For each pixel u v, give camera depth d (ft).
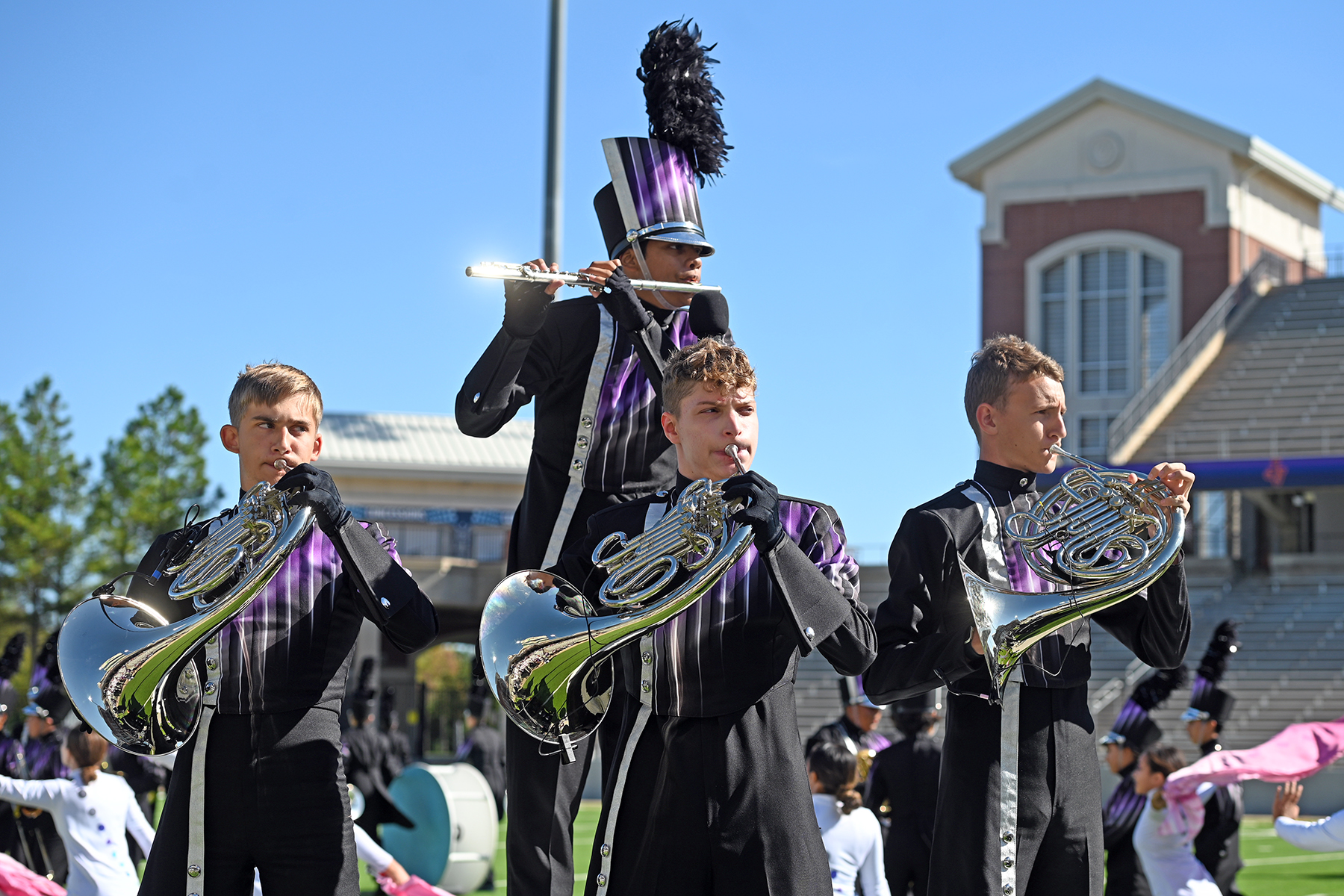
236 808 12.99
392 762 43.93
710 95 15.93
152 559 13.78
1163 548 12.74
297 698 13.23
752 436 12.80
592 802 74.18
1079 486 13.44
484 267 13.89
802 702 100.99
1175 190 120.26
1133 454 111.96
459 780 43.21
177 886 12.94
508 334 14.19
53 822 27.99
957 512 14.30
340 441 119.55
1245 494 110.63
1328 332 116.37
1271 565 107.86
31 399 158.30
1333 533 108.47
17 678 148.77
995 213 125.08
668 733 12.15
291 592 13.34
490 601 11.91
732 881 11.80
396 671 122.01
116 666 12.39
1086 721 14.28
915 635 13.94
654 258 15.40
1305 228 132.87
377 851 21.85
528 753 14.90
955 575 14.11
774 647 12.32
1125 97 120.98
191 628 12.32
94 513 156.15
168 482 156.76
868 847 20.93
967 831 13.74
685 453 12.85
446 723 146.72
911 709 25.96
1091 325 121.90
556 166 47.98
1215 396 114.01
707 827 11.87
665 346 15.19
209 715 12.98
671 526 11.94
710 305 14.87
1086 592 12.71
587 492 15.08
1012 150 124.77
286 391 13.84
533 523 15.40
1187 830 25.53
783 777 12.08
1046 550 13.87
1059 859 13.84
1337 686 92.12
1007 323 124.06
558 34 47.88
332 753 13.37
